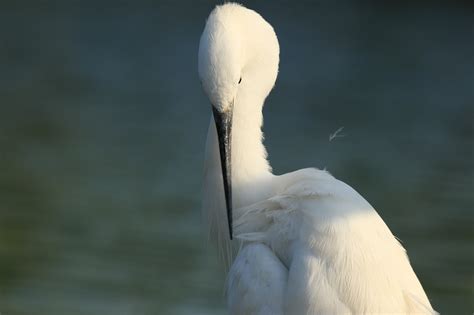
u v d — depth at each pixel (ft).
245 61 20.98
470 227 44.47
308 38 85.35
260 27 20.98
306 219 18.62
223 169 20.42
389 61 79.10
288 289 18.01
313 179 19.77
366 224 18.48
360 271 17.80
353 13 96.17
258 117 21.61
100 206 47.29
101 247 41.37
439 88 71.97
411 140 60.03
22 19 97.60
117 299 35.88
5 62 81.20
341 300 17.63
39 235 42.75
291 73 76.43
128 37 90.07
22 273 38.34
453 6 98.73
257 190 20.92
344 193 18.94
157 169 53.42
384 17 94.48
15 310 34.68
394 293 18.06
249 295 18.47
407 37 86.22
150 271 38.78
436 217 45.85
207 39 19.60
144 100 70.28
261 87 21.48
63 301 35.60
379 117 65.05
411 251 41.60
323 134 61.11
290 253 18.86
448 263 40.11
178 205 47.47
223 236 22.04
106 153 56.70
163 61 82.07
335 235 18.08
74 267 39.34
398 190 49.96
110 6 103.91
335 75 75.87
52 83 75.00
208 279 37.99
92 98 70.69
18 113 65.72
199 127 63.16
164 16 98.27
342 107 67.51
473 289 37.50
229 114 19.89
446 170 53.88
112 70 79.15
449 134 61.72
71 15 100.12
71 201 48.01
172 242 42.29
